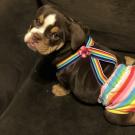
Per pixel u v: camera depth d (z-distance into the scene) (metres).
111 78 0.44
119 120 0.44
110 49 0.50
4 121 0.46
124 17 0.46
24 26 0.53
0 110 0.48
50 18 0.42
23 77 0.52
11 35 0.51
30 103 0.48
